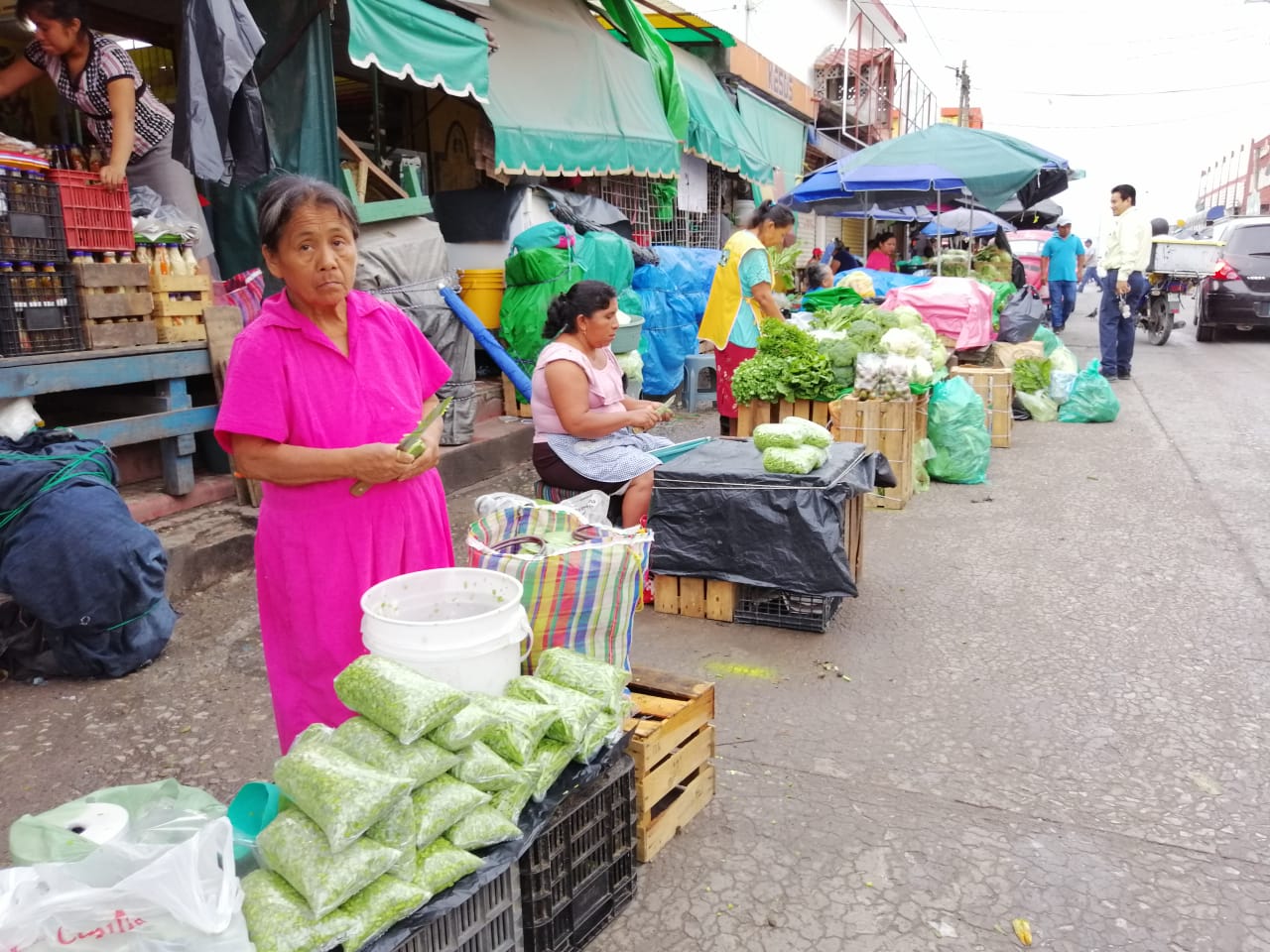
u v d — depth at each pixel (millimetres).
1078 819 2961
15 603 3918
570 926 2369
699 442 4867
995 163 9336
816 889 2660
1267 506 6340
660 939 2475
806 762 3311
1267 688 3795
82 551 3713
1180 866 2732
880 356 6418
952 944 2441
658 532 4570
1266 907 2559
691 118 11484
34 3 4594
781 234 6891
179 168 5594
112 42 4914
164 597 4121
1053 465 7613
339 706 2475
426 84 6574
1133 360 13844
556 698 2293
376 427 2430
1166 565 5242
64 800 3074
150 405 5145
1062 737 3451
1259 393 10766
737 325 6816
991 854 2795
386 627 2178
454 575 2459
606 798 2482
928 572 5207
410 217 6867
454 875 1949
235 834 2092
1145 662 4047
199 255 5754
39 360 4289
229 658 4109
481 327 6867
